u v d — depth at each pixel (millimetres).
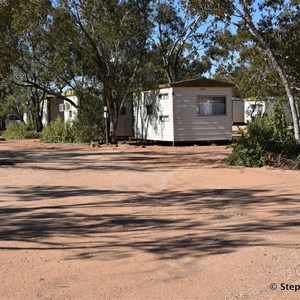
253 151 14344
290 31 15570
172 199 9250
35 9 20047
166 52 31672
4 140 30047
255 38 16062
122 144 23375
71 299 4316
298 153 14320
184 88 22422
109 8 21469
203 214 7844
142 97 25000
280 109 15523
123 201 9070
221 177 12031
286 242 6035
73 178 12180
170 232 6711
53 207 8570
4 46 19906
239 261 5312
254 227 6887
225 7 14484
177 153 18719
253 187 10477
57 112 38125
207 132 22875
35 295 4434
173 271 5047
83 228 7027
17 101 37594
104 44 22625
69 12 21406
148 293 4418
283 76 15133
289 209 8078
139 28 22781
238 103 45812
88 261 5461
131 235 6590
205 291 4430
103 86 23828
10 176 12602
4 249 6000
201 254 5629
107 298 4316
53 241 6348
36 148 22312
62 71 23641
